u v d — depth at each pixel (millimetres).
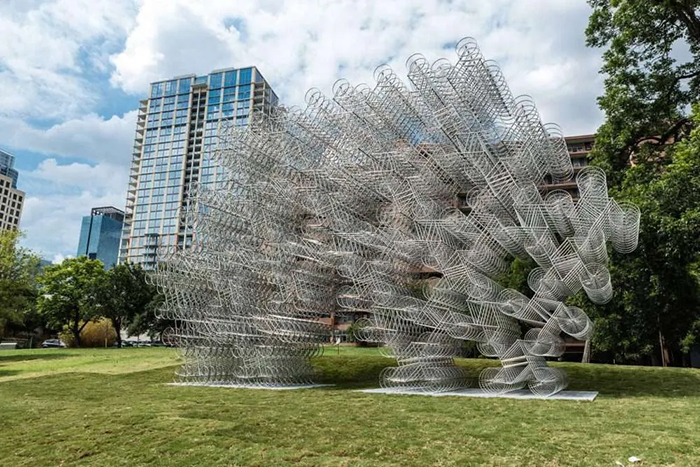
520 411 10070
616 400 11508
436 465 6469
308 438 7957
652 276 20188
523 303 12812
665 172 18719
